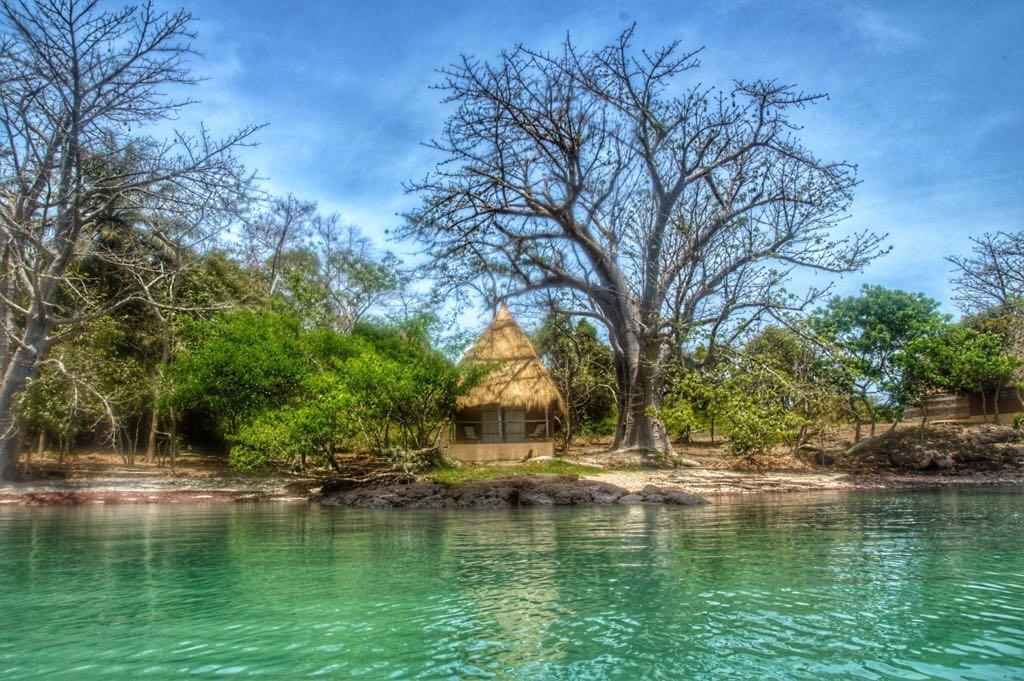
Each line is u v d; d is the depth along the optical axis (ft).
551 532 33.12
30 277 67.41
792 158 69.31
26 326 68.49
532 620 17.47
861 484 59.98
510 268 75.61
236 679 13.64
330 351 68.85
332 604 19.21
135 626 17.19
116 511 46.21
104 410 67.31
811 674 13.75
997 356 78.43
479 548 28.40
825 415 74.08
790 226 68.74
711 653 14.94
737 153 72.23
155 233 78.79
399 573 23.30
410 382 57.72
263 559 26.16
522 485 51.85
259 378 62.85
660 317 72.49
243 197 72.33
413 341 66.44
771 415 64.69
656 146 71.87
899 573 22.45
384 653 15.14
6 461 62.18
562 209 73.82
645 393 75.61
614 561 24.98
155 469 69.87
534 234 73.92
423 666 14.34
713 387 66.85
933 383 77.46
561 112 70.44
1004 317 90.33
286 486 59.72
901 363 75.00
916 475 67.62
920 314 78.79
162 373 67.62
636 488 55.16
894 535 30.73
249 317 72.90
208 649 15.44
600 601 19.25
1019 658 14.58
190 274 82.07
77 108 63.62
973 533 31.19
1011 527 33.17
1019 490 55.67
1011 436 77.10
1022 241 95.09
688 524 35.60
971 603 18.70
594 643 15.67
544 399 74.84
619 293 76.18
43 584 21.91
